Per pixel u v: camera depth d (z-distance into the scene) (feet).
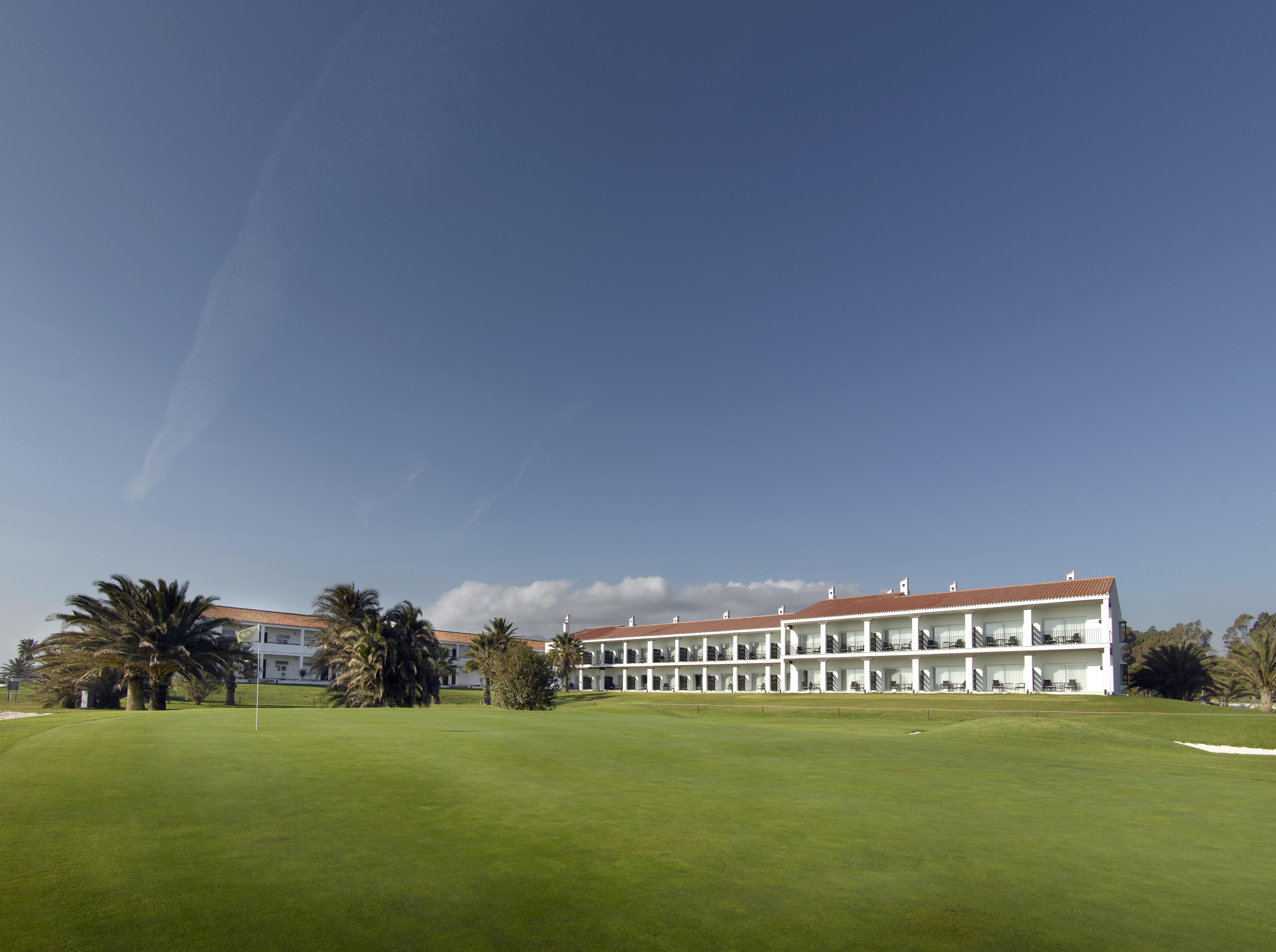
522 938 18.44
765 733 76.95
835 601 245.86
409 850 25.89
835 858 26.35
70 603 140.05
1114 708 144.05
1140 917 20.93
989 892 22.90
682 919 19.98
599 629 341.00
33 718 72.23
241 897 20.67
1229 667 171.83
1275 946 18.94
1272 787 46.98
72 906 19.54
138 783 35.12
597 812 32.86
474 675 330.75
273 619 276.00
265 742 50.78
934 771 49.98
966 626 194.70
